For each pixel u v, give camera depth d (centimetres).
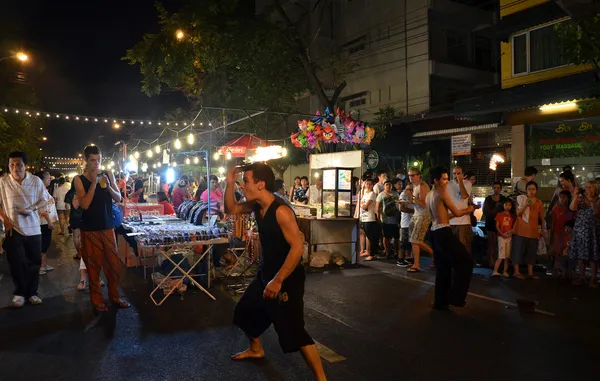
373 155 1378
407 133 1681
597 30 764
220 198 884
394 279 807
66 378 396
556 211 819
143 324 544
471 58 2245
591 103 949
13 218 603
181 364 428
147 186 1997
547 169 1266
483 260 1005
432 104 2030
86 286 723
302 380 396
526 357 449
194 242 655
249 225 798
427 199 629
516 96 1163
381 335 512
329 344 482
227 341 489
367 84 2278
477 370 418
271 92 1695
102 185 600
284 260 371
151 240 626
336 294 697
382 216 1027
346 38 2394
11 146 1850
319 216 962
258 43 1586
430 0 2002
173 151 1402
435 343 488
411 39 2075
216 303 637
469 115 1304
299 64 1762
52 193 1605
